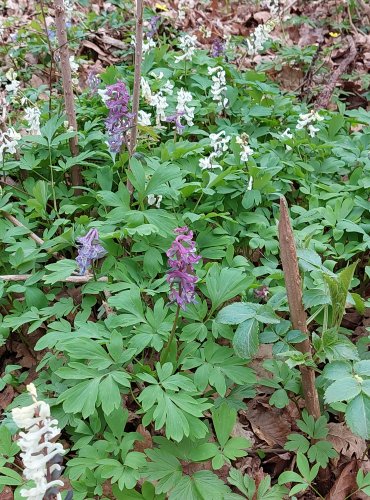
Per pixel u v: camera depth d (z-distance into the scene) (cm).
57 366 40
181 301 35
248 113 66
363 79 84
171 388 34
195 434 33
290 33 110
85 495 32
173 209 52
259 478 37
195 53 77
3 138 53
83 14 94
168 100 67
